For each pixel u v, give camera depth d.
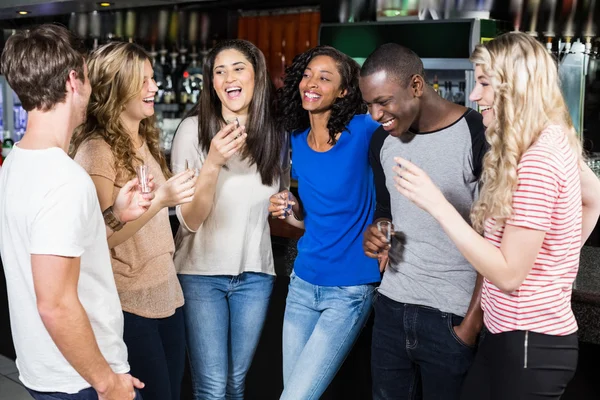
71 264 1.54
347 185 2.30
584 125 5.04
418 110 1.99
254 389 3.12
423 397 2.15
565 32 4.91
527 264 1.63
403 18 5.24
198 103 2.58
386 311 2.16
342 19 5.68
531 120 1.64
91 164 2.07
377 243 2.12
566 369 1.72
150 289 2.18
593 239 4.44
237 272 2.50
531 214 1.60
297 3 5.92
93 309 1.70
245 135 2.33
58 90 1.60
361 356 2.65
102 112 2.12
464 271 2.01
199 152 2.55
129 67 2.13
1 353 4.22
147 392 2.19
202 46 6.80
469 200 2.00
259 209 2.53
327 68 2.25
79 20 5.98
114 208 1.93
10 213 1.59
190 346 2.57
